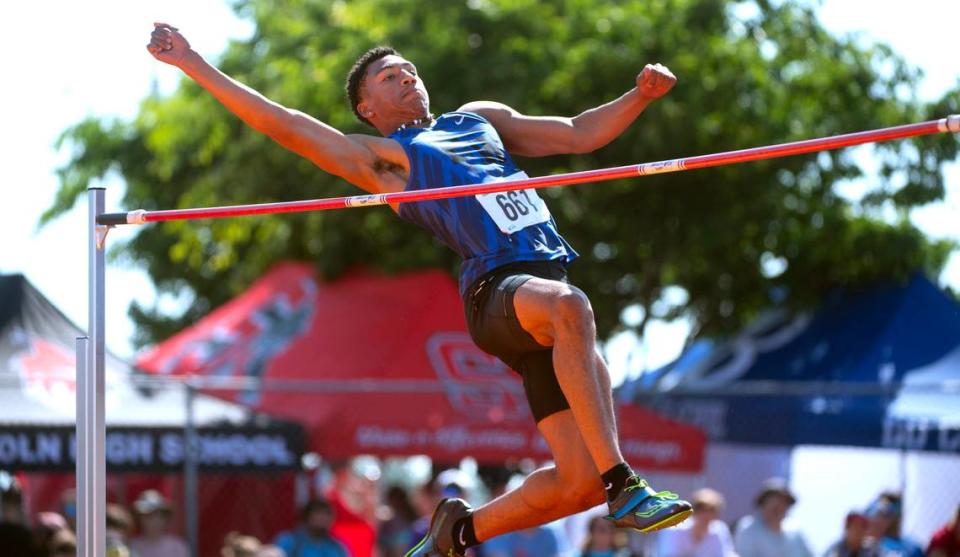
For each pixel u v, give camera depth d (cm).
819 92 2653
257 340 2147
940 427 1923
